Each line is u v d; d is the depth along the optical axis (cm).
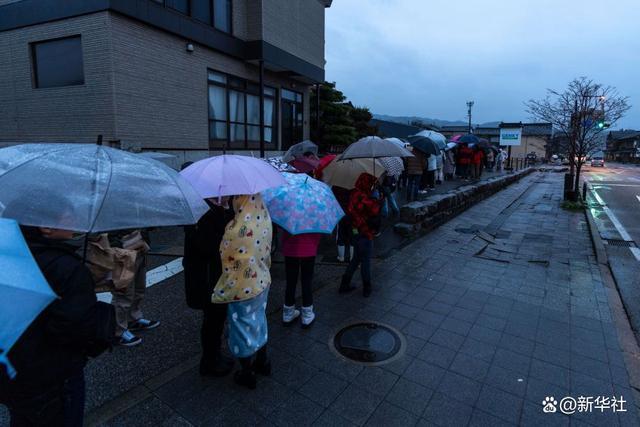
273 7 1390
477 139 1758
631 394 298
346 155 508
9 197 165
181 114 1115
